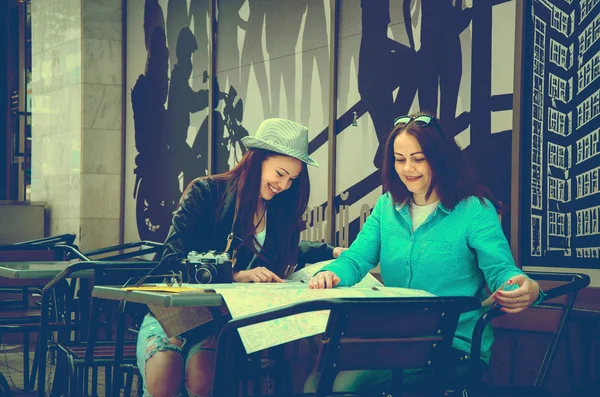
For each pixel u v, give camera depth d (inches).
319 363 107.0
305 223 290.0
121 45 425.7
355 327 106.7
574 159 196.1
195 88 363.9
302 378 201.3
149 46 401.1
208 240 163.0
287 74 305.1
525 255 209.9
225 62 342.6
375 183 261.0
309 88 293.3
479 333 126.4
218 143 346.9
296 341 202.7
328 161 279.9
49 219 455.2
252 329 119.6
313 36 291.6
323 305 103.1
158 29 394.0
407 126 141.4
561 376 184.4
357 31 269.7
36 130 470.3
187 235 161.0
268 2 316.2
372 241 154.1
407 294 127.9
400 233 145.5
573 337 181.8
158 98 393.7
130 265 184.5
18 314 247.6
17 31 558.6
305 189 165.5
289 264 166.4
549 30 204.8
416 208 145.1
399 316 109.7
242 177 161.2
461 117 229.6
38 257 283.1
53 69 452.8
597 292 189.3
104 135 426.0
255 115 323.3
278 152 157.9
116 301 202.4
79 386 178.4
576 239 195.8
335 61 277.4
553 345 148.5
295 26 301.0
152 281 184.4
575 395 181.3
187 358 144.3
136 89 412.8
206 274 148.3
